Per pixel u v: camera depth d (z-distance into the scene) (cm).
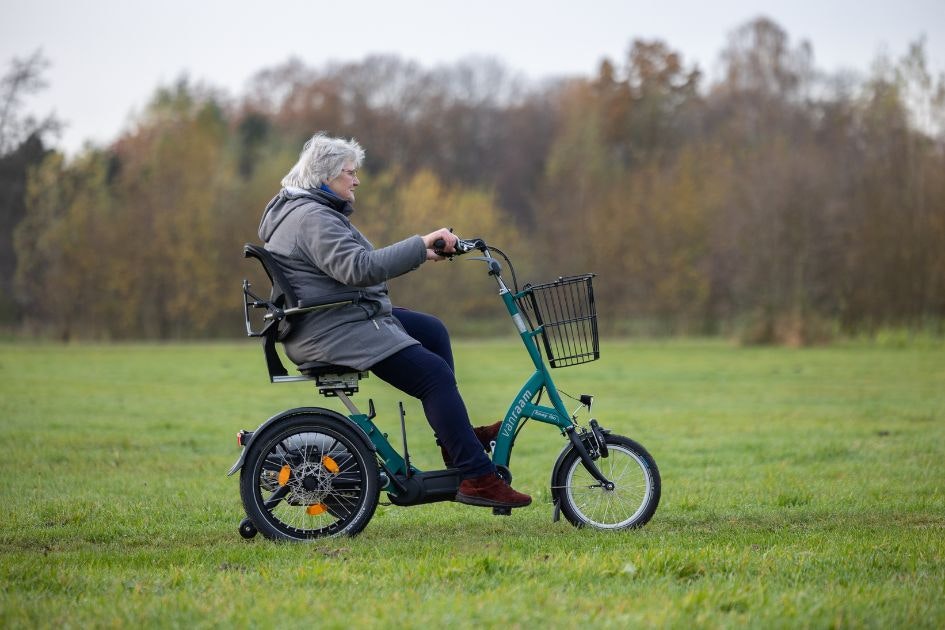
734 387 2789
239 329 7275
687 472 1227
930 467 1252
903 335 5606
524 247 7319
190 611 544
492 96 11294
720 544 739
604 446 806
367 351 743
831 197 5931
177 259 7062
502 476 786
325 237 735
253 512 753
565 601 563
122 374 3419
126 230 7069
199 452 1442
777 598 570
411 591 584
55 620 534
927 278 5719
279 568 654
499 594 575
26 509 936
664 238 6906
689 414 2016
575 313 784
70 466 1269
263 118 9956
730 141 7869
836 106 8288
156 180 7275
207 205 7175
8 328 6988
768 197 5938
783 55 8781
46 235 6962
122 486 1102
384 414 2111
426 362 754
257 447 754
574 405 2208
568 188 7681
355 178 783
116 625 521
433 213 7206
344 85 10925
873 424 1800
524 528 830
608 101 9625
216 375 3397
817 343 5641
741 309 6525
